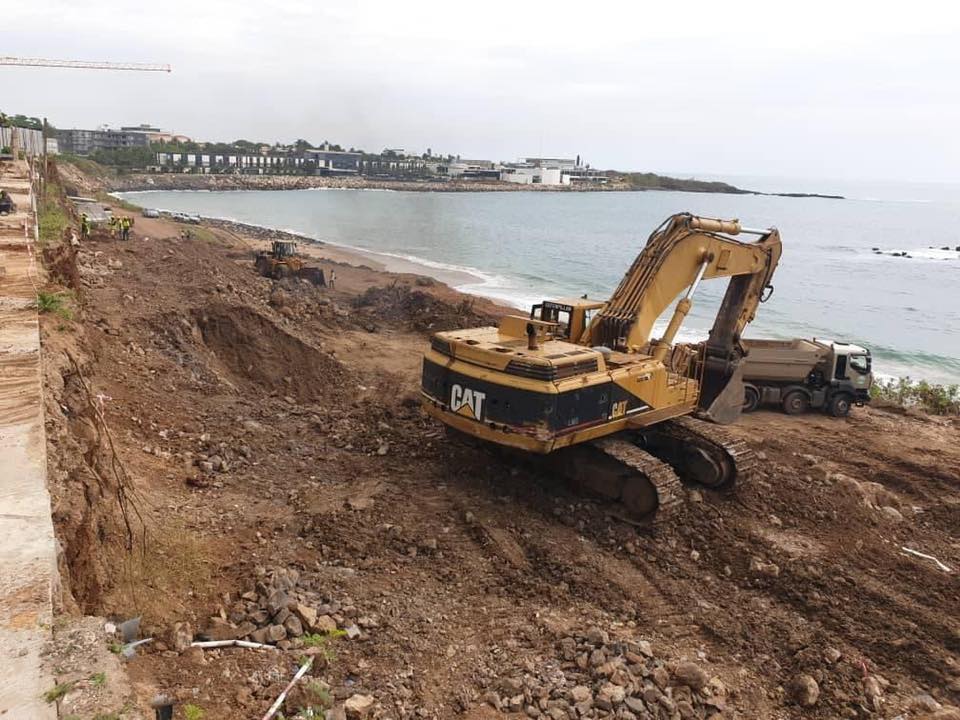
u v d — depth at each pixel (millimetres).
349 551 10367
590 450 12602
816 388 21203
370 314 29672
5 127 60875
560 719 7457
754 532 12133
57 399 9477
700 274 14875
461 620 9148
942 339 38875
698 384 14367
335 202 152125
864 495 14078
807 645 9352
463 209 143750
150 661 6828
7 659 4301
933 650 9414
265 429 14875
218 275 26922
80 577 6918
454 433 13953
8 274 15289
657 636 9422
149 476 11641
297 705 6609
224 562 9625
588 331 14172
